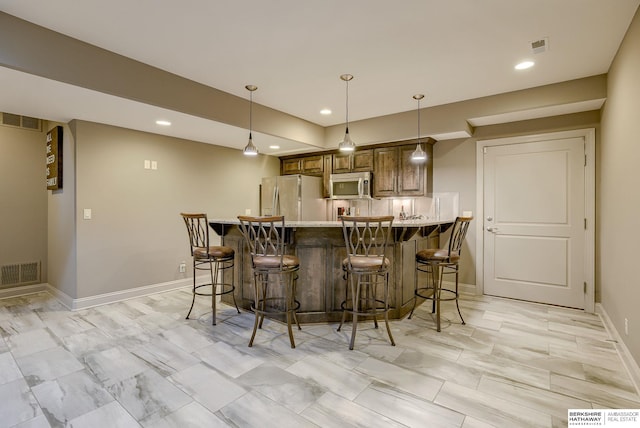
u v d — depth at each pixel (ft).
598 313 11.44
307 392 6.64
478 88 11.57
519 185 13.12
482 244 13.93
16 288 13.42
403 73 10.28
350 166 16.98
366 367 7.64
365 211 17.78
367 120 15.47
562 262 12.30
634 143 7.29
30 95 9.03
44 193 14.20
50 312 11.45
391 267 10.69
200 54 9.01
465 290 14.37
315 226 9.73
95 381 7.03
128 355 8.21
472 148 14.19
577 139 11.97
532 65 9.72
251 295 11.40
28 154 13.80
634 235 7.30
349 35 8.05
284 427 5.62
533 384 6.97
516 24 7.57
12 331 9.75
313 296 10.47
